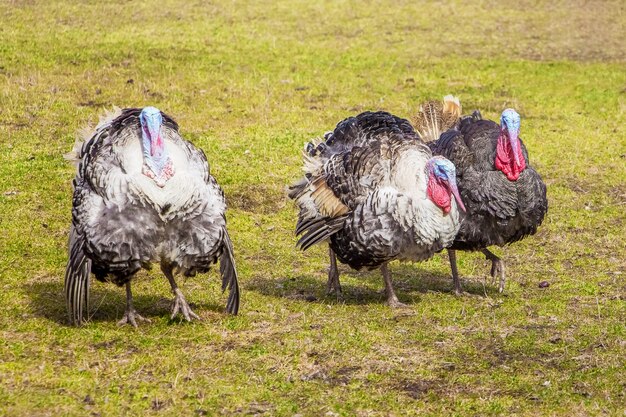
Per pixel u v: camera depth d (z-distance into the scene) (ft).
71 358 34.35
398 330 38.34
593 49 96.43
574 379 33.86
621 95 79.46
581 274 46.42
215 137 64.49
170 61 82.43
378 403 31.65
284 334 37.37
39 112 66.95
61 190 54.13
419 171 38.99
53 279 42.98
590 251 49.55
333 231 40.45
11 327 36.91
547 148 65.62
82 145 39.06
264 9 105.70
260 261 47.19
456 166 42.29
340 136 42.32
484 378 33.81
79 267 35.99
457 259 49.08
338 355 35.50
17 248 46.39
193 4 105.60
